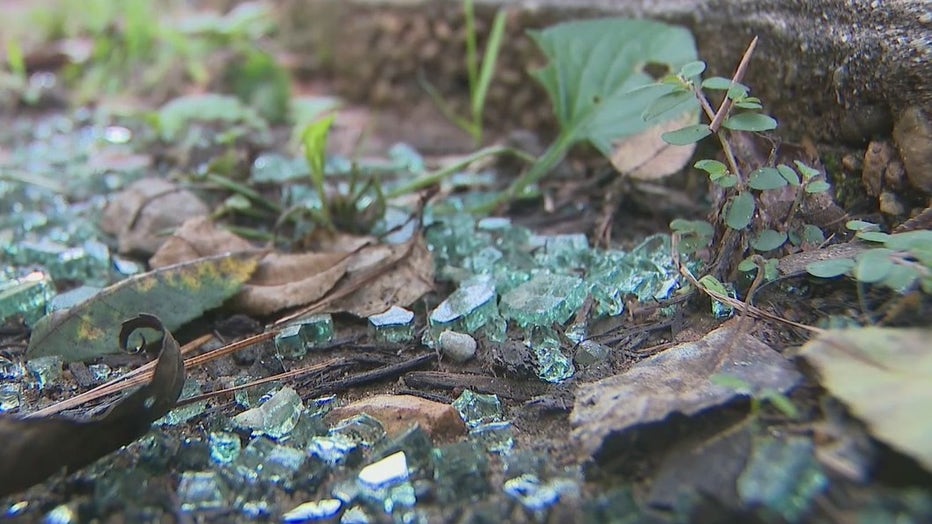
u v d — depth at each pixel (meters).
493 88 0.41
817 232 0.31
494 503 0.28
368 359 0.31
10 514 0.28
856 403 0.28
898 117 0.31
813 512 0.27
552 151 0.36
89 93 0.47
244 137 0.40
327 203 0.35
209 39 0.49
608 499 0.28
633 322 0.32
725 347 0.30
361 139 0.40
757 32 0.34
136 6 0.49
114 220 0.36
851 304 0.30
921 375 0.28
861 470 0.27
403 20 0.42
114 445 0.29
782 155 0.33
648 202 0.35
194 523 0.28
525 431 0.30
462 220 0.35
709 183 0.34
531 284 0.32
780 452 0.28
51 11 0.54
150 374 0.31
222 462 0.29
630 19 0.36
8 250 0.35
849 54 0.31
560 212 0.36
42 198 0.38
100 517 0.28
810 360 0.29
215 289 0.32
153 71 0.48
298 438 0.30
